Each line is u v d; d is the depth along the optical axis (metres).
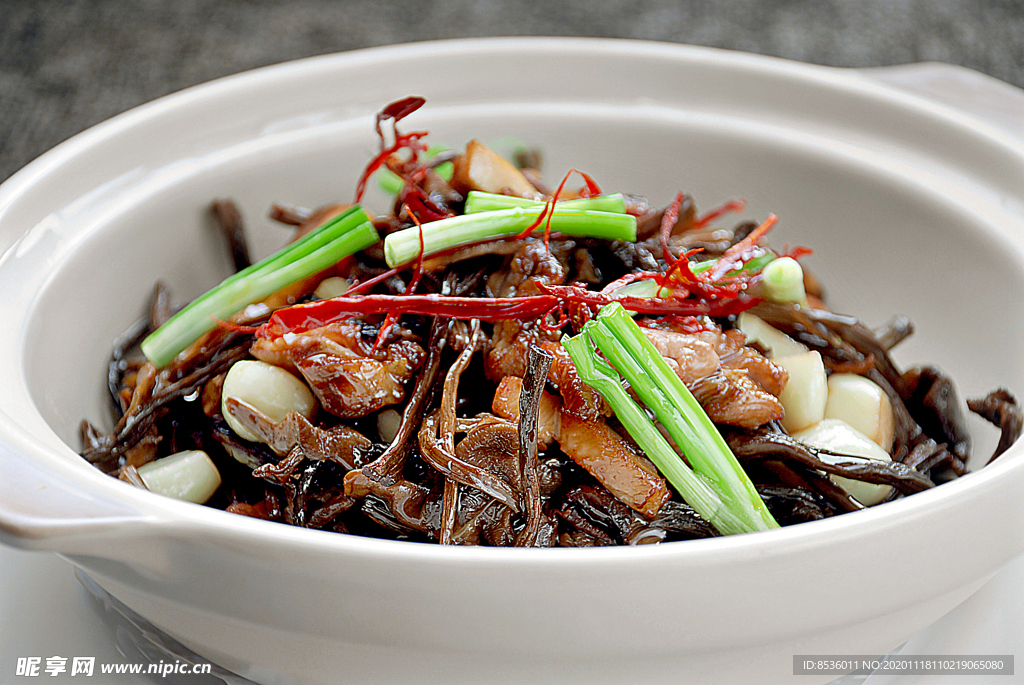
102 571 0.34
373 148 0.50
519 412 0.37
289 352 0.40
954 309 0.46
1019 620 0.39
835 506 0.40
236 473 0.42
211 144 0.48
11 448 0.34
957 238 0.46
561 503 0.39
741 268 0.43
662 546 0.33
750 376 0.40
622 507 0.38
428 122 0.50
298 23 0.74
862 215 0.48
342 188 0.50
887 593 0.34
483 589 0.32
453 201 0.43
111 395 0.44
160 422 0.42
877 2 0.75
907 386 0.44
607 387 0.37
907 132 0.48
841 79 0.50
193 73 0.69
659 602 0.33
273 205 0.49
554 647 0.33
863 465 0.40
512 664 0.33
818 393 0.42
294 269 0.42
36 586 0.40
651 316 0.41
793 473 0.40
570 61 0.51
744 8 0.75
